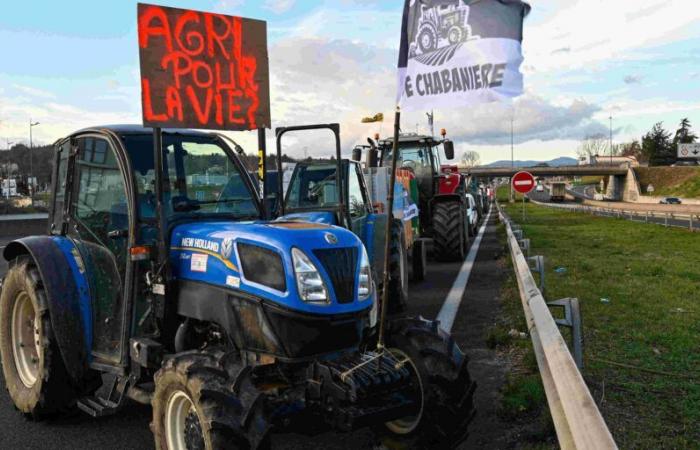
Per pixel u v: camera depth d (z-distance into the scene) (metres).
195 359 3.29
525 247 10.33
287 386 3.49
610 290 9.08
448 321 7.71
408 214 11.13
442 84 3.51
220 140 4.79
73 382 4.59
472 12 3.40
